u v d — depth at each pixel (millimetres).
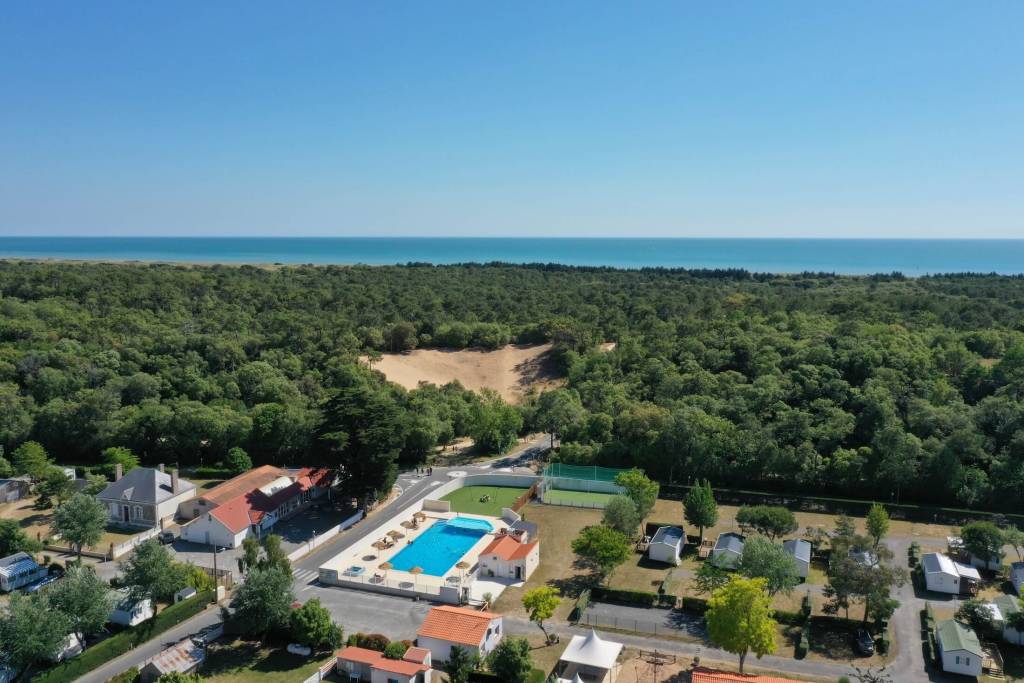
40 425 116250
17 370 129000
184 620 68312
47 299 167875
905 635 64750
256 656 62000
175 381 131750
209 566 79500
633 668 59500
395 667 56312
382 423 97000
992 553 76312
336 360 151625
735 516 92062
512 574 78500
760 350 133000
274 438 115500
